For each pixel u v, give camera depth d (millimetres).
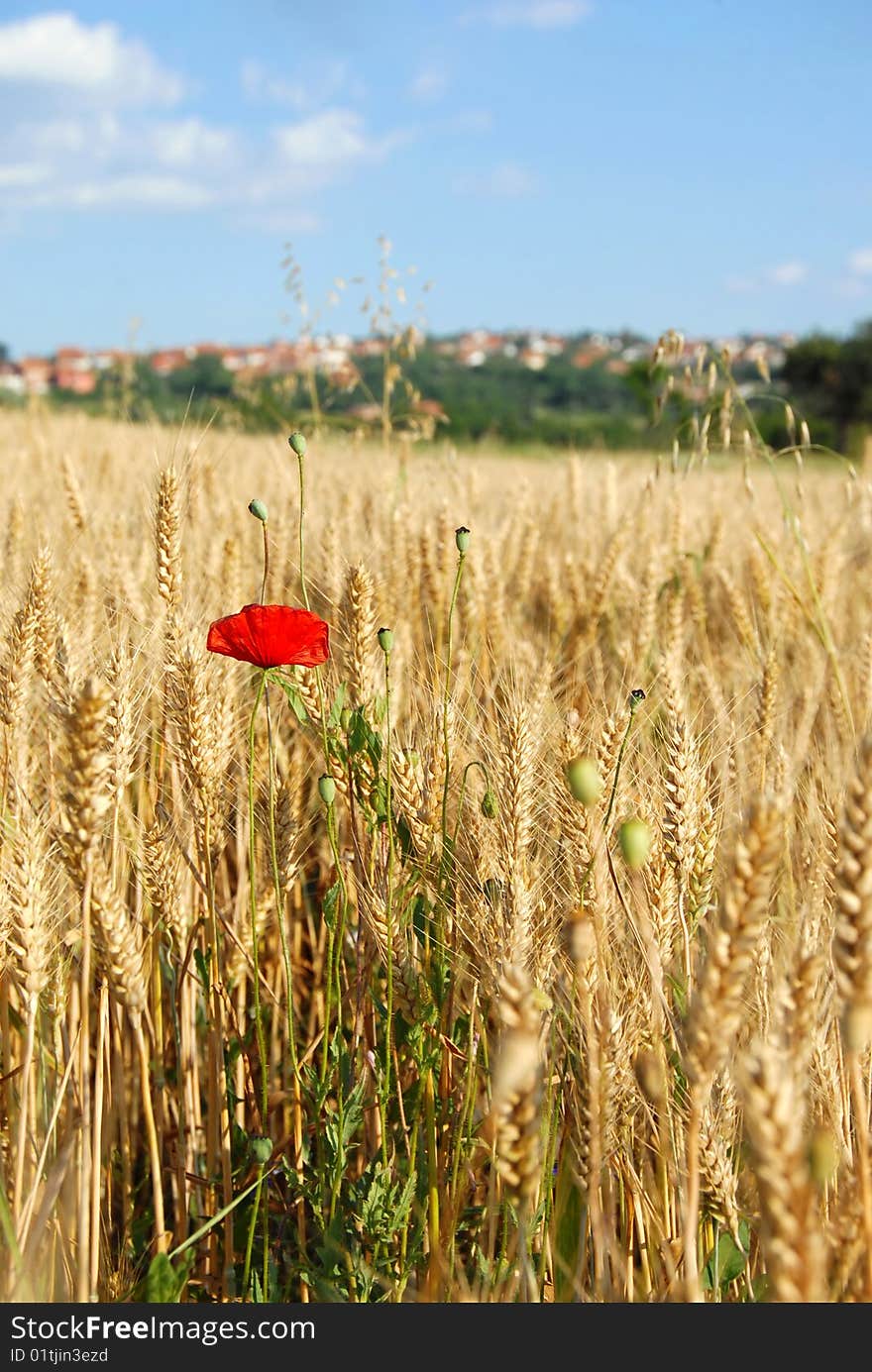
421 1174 2826
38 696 3371
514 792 2672
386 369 7945
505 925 2594
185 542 5105
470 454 11305
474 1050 2725
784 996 1936
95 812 2434
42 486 7641
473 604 5316
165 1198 3510
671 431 6328
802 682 5121
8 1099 2889
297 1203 2998
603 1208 2447
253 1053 3588
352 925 3652
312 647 2713
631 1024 2529
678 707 3053
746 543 7180
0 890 2641
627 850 1935
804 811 3496
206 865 3012
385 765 2811
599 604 6215
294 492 6340
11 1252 2301
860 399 47094
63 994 2803
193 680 2947
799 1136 1422
